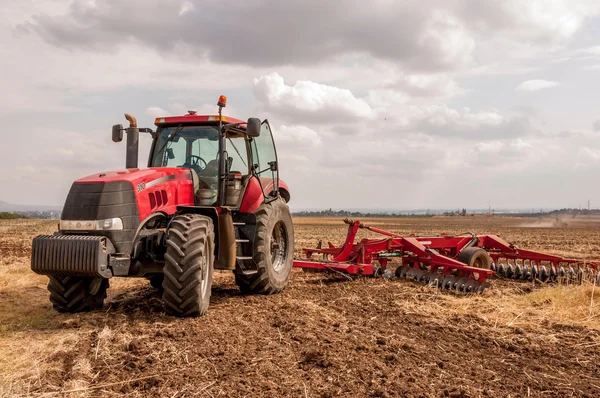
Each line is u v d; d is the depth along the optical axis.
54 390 3.66
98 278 5.98
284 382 3.84
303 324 5.55
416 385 3.81
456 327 5.61
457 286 7.79
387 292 7.65
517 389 3.81
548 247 18.30
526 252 9.12
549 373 4.18
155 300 6.86
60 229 5.61
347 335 5.15
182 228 5.63
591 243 21.06
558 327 5.64
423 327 5.61
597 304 6.54
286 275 7.88
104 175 5.86
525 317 6.05
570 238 26.00
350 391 3.68
